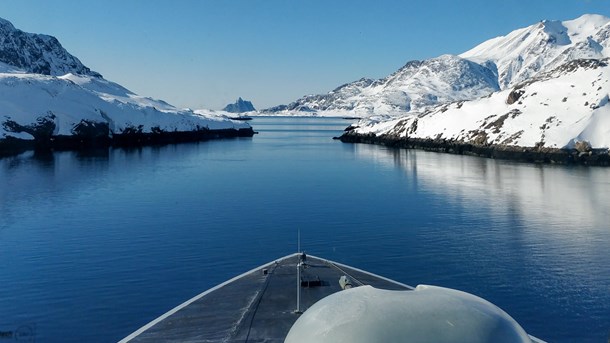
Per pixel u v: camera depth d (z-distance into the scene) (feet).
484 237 127.95
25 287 93.04
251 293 59.77
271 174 252.01
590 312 81.71
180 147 442.09
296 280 63.93
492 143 357.00
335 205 171.12
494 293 90.33
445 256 112.27
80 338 73.05
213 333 49.03
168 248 119.03
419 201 177.58
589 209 162.09
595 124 327.67
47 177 237.04
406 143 431.43
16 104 414.82
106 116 481.87
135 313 81.56
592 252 113.80
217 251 116.98
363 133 525.75
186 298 87.81
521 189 203.72
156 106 629.10
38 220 147.33
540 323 78.18
